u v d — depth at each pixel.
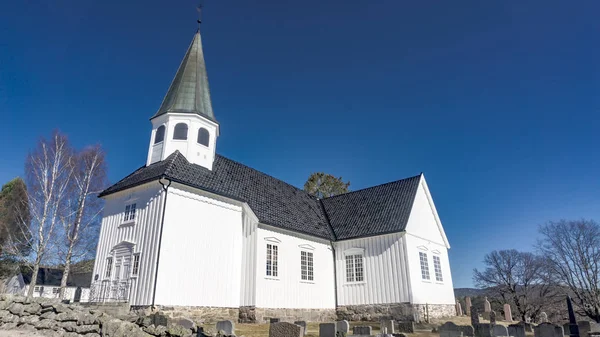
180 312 18.27
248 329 17.38
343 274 28.09
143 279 18.22
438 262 29.97
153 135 24.33
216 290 20.38
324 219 31.67
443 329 16.31
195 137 23.89
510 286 54.44
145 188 20.77
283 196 29.39
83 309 13.61
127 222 20.70
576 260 49.78
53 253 31.89
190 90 25.47
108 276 20.23
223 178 24.47
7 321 14.00
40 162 30.77
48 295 35.19
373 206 30.14
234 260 22.02
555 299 52.16
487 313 32.50
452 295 30.28
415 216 28.16
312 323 23.00
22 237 34.22
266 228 23.45
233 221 22.75
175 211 19.58
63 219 31.52
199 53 27.95
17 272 39.06
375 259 26.83
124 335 11.78
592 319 47.69
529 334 19.39
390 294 25.34
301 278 25.20
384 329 17.95
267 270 22.70
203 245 20.39
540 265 52.84
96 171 34.56
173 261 18.69
